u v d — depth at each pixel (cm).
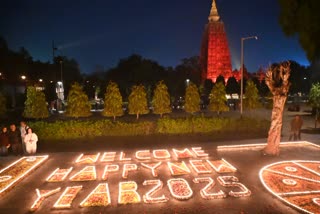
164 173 1485
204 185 1312
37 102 3300
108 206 1108
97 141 2206
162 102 3709
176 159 1741
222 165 1583
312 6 1048
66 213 1061
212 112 5138
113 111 3284
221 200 1149
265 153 1795
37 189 1286
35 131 2181
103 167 1608
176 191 1220
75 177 1438
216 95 4506
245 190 1223
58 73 7462
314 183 1311
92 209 1086
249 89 4859
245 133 2438
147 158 1745
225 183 1297
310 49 1074
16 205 1141
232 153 1866
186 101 4150
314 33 1066
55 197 1213
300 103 7319
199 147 1995
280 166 1566
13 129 1883
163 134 2350
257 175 1432
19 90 6406
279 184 1300
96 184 1349
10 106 5153
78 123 2277
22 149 1984
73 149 2042
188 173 1471
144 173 1493
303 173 1450
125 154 1872
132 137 2289
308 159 1698
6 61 5922
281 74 1789
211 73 11094
